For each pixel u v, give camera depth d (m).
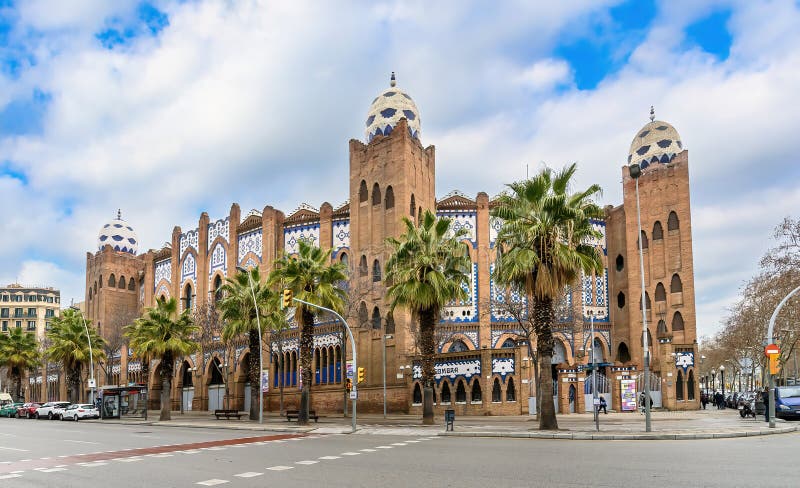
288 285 40.94
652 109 66.00
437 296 36.72
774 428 28.36
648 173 62.50
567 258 29.30
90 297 91.62
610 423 34.75
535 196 30.50
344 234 62.06
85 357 69.88
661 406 53.47
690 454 18.58
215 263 73.06
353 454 21.12
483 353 47.19
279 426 38.53
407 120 57.81
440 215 61.19
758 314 63.16
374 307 56.50
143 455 22.80
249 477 16.23
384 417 47.31
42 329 153.75
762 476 14.05
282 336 63.69
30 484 16.14
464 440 26.30
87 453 24.08
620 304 62.69
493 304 51.66
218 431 36.84
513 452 20.34
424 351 37.88
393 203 56.97
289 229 65.88
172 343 51.84
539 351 30.28
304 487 14.23
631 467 15.87
